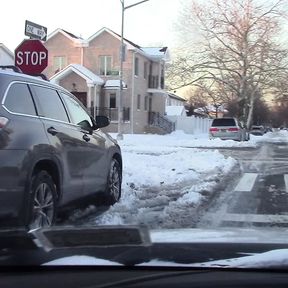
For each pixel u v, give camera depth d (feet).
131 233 7.93
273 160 61.21
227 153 74.18
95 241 7.25
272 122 447.42
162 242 7.10
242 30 135.44
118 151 29.32
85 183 23.99
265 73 138.00
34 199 18.76
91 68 151.94
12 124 17.74
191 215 26.30
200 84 146.51
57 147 20.54
